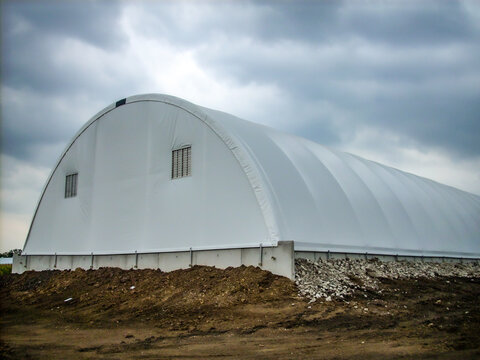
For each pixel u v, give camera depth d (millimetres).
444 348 10156
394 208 26062
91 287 20453
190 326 13289
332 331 12047
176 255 20109
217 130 19734
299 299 14844
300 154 23062
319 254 18906
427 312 14633
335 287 16250
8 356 10516
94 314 16328
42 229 27547
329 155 26359
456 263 28672
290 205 18672
